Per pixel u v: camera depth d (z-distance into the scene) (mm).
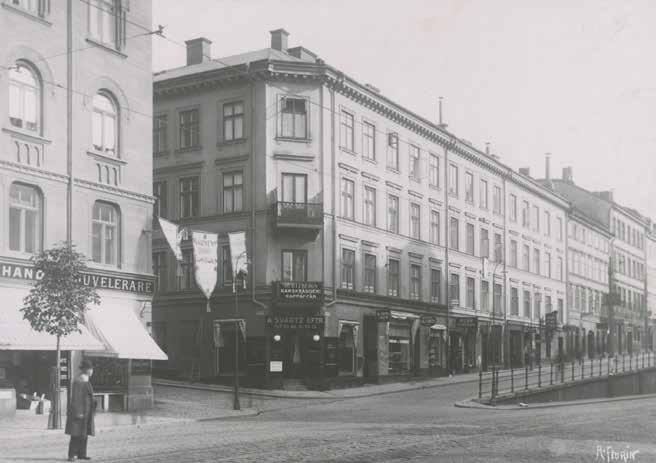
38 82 26641
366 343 45875
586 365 65062
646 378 56156
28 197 26188
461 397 36469
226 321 42812
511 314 66125
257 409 29766
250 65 42594
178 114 45781
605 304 86812
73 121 27688
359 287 45688
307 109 43250
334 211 43656
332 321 42812
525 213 70188
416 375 50188
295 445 16562
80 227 27719
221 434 19609
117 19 29984
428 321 49906
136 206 30375
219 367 43156
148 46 31438
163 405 30734
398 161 50750
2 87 25078
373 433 19359
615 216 90875
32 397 25547
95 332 26844
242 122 43562
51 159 26766
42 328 22156
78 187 27719
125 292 29344
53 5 27125
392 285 49594
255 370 41250
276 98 42969
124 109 30000
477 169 61312
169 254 45812
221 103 44219
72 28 27766
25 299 22797
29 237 26078
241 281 42375
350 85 45031
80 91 28031
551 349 73438
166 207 45906
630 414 26812
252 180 42781
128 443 17844
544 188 73312
